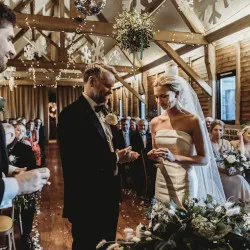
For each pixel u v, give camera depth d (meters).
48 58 13.70
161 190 2.28
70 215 1.95
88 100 2.01
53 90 17.67
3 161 1.12
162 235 1.30
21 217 3.42
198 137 2.14
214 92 7.13
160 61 9.72
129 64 12.12
